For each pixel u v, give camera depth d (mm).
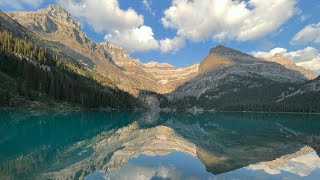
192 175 37594
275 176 37531
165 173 38938
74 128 99188
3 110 141625
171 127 126500
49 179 34594
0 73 177250
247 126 124500
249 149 59500
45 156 48156
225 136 85250
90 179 35438
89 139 73750
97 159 48031
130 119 174250
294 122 152750
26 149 53312
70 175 36938
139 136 87000
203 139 78875
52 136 74375
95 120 143625
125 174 38125
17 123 100875
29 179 34188
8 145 56656
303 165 43688
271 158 49312
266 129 107938
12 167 39625
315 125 128375
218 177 36969
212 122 159875
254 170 40438
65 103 193500
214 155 52438
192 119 197750
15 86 171500
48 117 135375
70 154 51625
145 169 41000
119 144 67375
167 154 53781
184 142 72375
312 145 64500
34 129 87062
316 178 36438
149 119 190500
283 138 77812
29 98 168625
